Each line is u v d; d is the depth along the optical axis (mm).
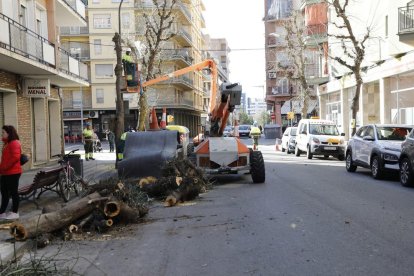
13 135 9227
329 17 39594
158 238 7676
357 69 25953
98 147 37312
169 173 11891
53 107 25891
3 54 15031
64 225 7875
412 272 5516
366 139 16031
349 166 17938
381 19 28188
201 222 8852
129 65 19281
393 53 24828
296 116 60188
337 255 6289
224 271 5773
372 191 12484
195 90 79000
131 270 5984
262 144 46312
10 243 7301
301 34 41875
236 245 7012
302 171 18406
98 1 62719
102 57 63375
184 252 6746
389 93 27359
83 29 63219
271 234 7637
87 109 63656
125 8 61906
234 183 14836
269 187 13656
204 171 13336
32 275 5383
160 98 62750
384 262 5926
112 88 63500
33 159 22297
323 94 42688
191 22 71312
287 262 6035
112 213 8273
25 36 17141
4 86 18531
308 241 7098
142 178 12258
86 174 18281
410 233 7480
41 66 18234
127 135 13906
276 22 64250
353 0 31391
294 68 47219
